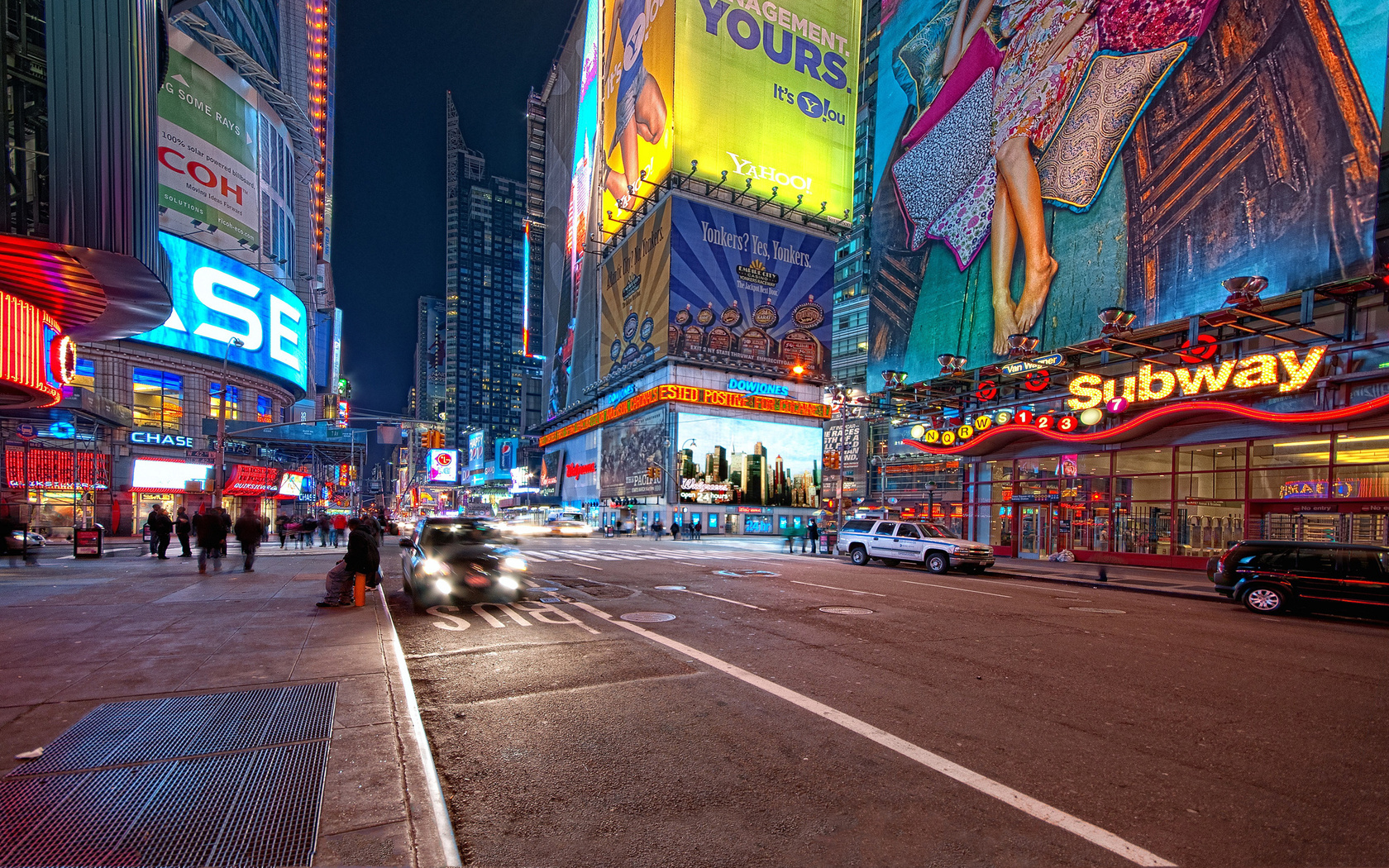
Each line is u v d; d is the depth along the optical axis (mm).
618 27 81000
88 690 5715
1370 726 5566
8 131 9875
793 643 8711
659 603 12258
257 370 47875
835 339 78562
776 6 70875
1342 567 11516
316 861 3025
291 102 56625
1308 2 17453
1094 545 23281
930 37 30188
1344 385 16781
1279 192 17719
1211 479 20125
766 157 69438
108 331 15148
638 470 68812
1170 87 20609
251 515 16406
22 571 16297
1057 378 24375
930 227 29031
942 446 27281
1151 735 5289
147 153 11617
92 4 10797
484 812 3908
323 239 82062
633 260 72438
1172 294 20031
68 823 3326
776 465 67000
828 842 3557
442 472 74188
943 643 8805
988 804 4027
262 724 4891
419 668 7367
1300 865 3340
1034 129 24672
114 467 35500
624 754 4840
